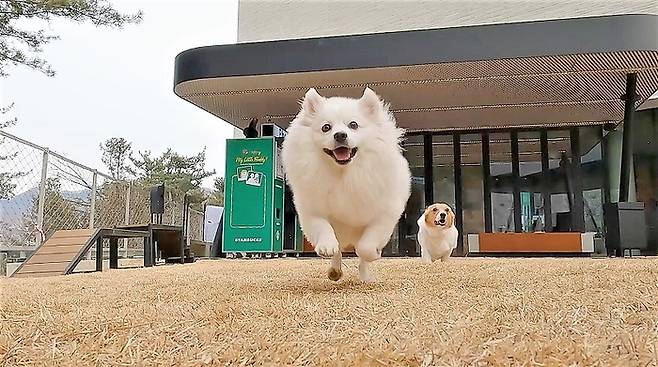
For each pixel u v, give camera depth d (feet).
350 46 27.48
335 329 4.36
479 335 3.83
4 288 10.55
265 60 28.19
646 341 3.25
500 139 40.81
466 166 40.93
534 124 39.75
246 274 13.16
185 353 3.51
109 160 89.40
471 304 6.00
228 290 8.66
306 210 9.37
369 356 3.14
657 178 38.60
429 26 43.65
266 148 31.86
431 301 6.42
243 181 31.83
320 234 8.78
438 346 3.35
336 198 9.19
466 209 40.42
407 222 40.29
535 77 29.01
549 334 3.75
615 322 4.33
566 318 4.58
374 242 9.21
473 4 42.60
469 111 36.01
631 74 28.58
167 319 5.32
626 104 29.53
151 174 84.28
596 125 39.63
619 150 39.29
